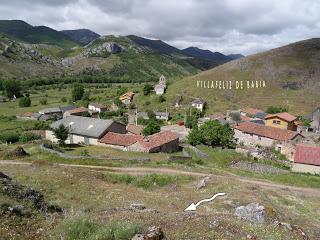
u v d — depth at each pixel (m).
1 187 24.50
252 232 21.17
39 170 43.66
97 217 23.20
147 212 25.61
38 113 156.75
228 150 81.25
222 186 43.47
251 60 190.50
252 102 156.00
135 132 95.44
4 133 107.94
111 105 178.62
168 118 145.88
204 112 150.62
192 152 76.62
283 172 66.50
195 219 22.58
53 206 26.30
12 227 19.55
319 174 67.06
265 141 90.00
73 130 83.62
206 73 192.38
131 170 54.66
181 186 46.38
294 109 143.38
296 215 35.62
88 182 40.75
